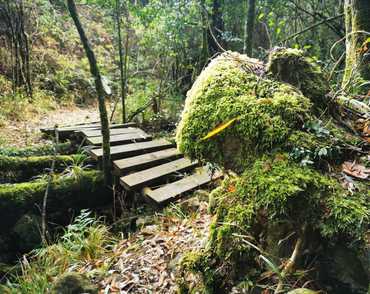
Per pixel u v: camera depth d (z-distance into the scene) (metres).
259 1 6.58
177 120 6.48
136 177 3.99
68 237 3.35
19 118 7.14
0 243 3.67
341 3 6.21
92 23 12.16
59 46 10.89
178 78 7.86
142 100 7.16
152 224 3.37
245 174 1.81
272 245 1.78
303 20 6.99
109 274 2.61
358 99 2.53
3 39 8.80
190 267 1.90
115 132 5.43
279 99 1.90
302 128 1.84
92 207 4.18
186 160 4.57
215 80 2.10
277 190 1.59
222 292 1.81
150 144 5.00
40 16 9.79
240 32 7.75
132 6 6.54
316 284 1.60
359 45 3.43
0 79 8.02
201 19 7.24
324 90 2.09
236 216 1.74
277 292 1.55
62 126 6.19
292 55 2.09
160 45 7.37
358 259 1.48
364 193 1.56
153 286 2.38
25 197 3.82
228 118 1.91
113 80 10.31
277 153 1.76
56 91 9.45
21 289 2.62
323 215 1.53
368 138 1.87
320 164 1.72
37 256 3.24
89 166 4.60
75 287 2.10
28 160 4.51
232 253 1.75
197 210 3.29
